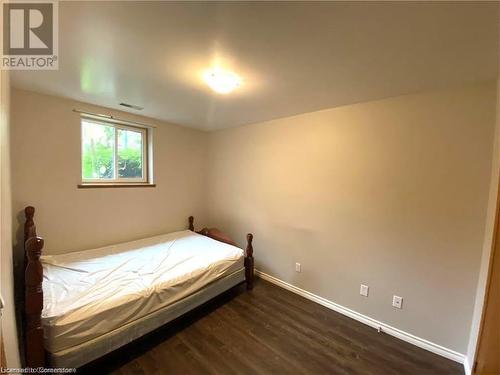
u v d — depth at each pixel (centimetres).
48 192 233
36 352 133
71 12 107
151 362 173
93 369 165
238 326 218
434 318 192
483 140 170
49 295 161
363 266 230
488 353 117
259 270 326
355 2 97
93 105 256
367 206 226
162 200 335
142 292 179
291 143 284
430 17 105
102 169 283
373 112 220
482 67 150
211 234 347
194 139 373
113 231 285
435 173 189
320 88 194
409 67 155
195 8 104
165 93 214
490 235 153
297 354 186
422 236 196
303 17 108
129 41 132
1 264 92
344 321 231
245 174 337
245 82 185
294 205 283
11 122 207
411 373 170
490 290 117
